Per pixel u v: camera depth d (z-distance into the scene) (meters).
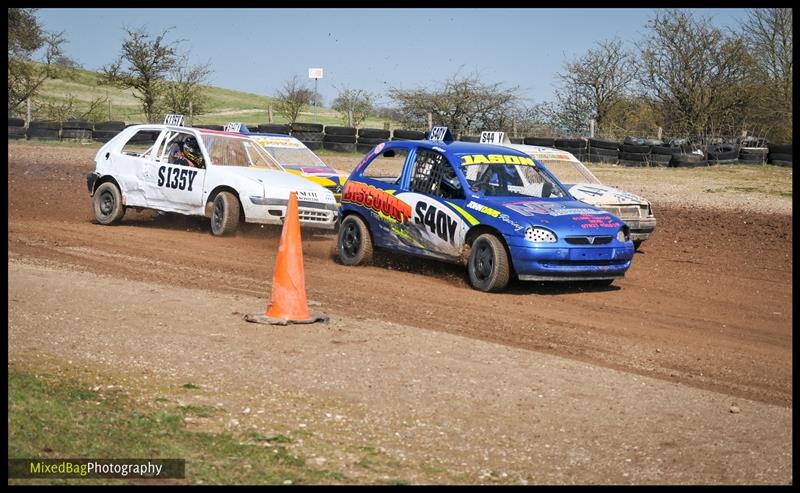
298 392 7.00
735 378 7.89
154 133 16.73
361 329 8.86
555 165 16.12
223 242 14.67
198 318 9.02
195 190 15.48
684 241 17.22
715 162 32.12
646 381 7.56
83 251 13.15
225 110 63.22
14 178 24.06
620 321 9.92
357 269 12.65
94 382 7.01
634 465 5.84
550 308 10.45
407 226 12.32
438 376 7.46
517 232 11.05
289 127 33.94
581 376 7.61
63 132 35.97
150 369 7.41
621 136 40.72
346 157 32.81
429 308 10.16
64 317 8.85
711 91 40.66
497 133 16.89
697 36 40.94
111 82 43.19
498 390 7.17
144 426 6.11
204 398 6.79
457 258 11.76
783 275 13.64
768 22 40.19
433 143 12.74
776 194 25.00
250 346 8.12
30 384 6.77
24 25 44.25
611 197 15.09
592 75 42.44
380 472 5.58
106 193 16.42
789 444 6.25
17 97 43.56
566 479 5.59
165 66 43.16
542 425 6.48
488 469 5.71
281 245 9.12
